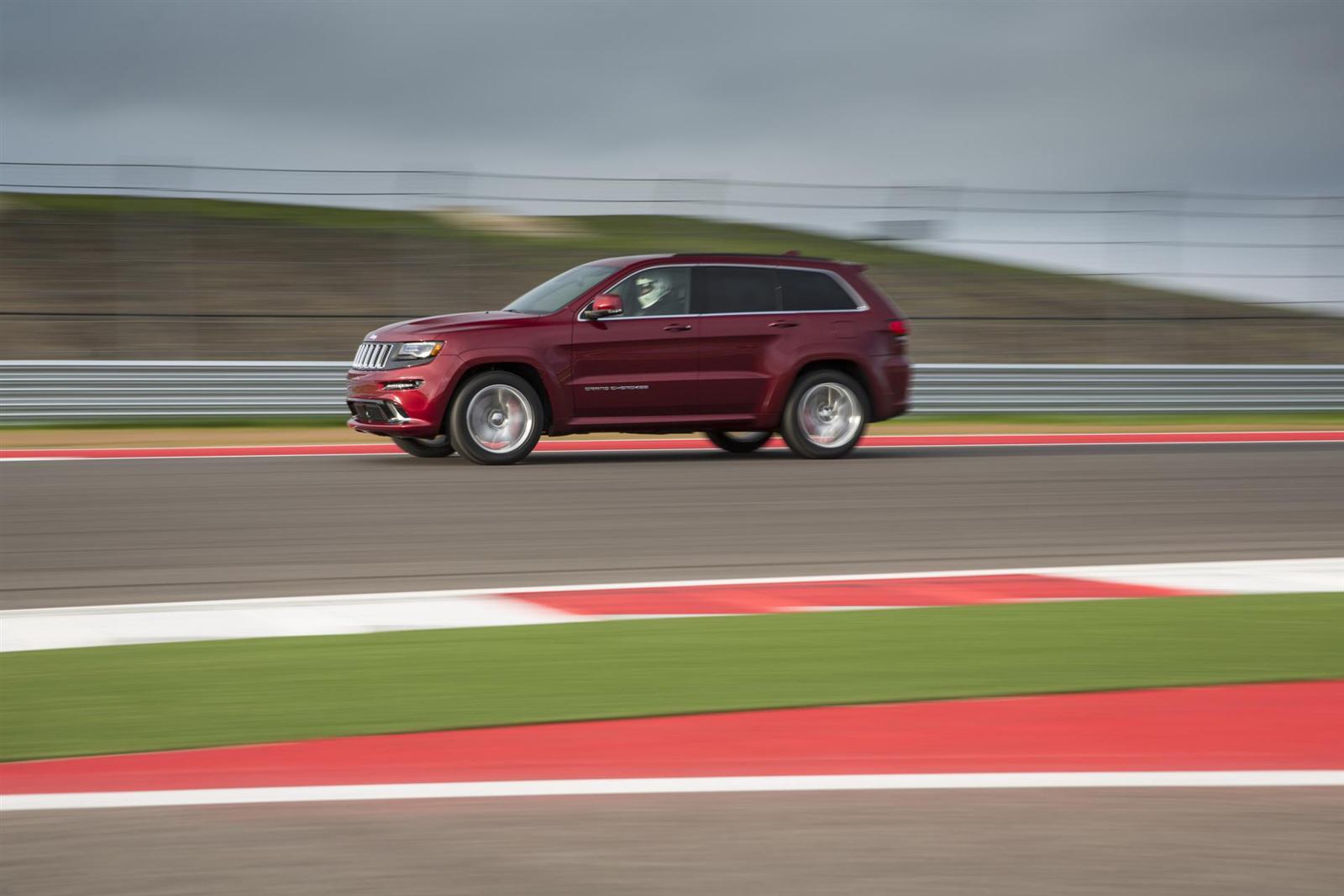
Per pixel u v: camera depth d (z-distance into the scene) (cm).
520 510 1105
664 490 1223
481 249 2453
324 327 2270
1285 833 398
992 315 2428
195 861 371
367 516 1069
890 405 1527
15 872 363
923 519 1073
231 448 1622
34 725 506
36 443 1662
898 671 593
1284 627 687
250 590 786
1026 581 822
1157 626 689
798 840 388
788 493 1214
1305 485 1302
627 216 2361
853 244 2542
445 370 1409
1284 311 2381
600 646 639
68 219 2652
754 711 530
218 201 2316
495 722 512
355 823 402
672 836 392
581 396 1440
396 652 626
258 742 486
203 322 2252
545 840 388
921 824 403
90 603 747
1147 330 2447
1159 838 392
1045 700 548
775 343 1486
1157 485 1290
